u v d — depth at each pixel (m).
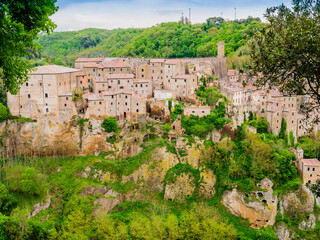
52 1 32.09
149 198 128.88
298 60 34.28
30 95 138.75
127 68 168.12
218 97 151.62
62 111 139.00
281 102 152.50
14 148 138.12
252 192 121.38
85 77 155.62
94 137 140.62
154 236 95.38
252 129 147.00
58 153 140.12
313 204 125.00
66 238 96.62
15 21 29.59
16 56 33.38
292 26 33.62
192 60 185.25
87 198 121.06
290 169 130.75
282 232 119.25
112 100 143.62
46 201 117.62
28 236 95.62
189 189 130.50
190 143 138.00
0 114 135.75
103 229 99.62
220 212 122.56
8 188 115.44
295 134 152.25
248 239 105.31
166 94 154.50
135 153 140.62
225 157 131.75
